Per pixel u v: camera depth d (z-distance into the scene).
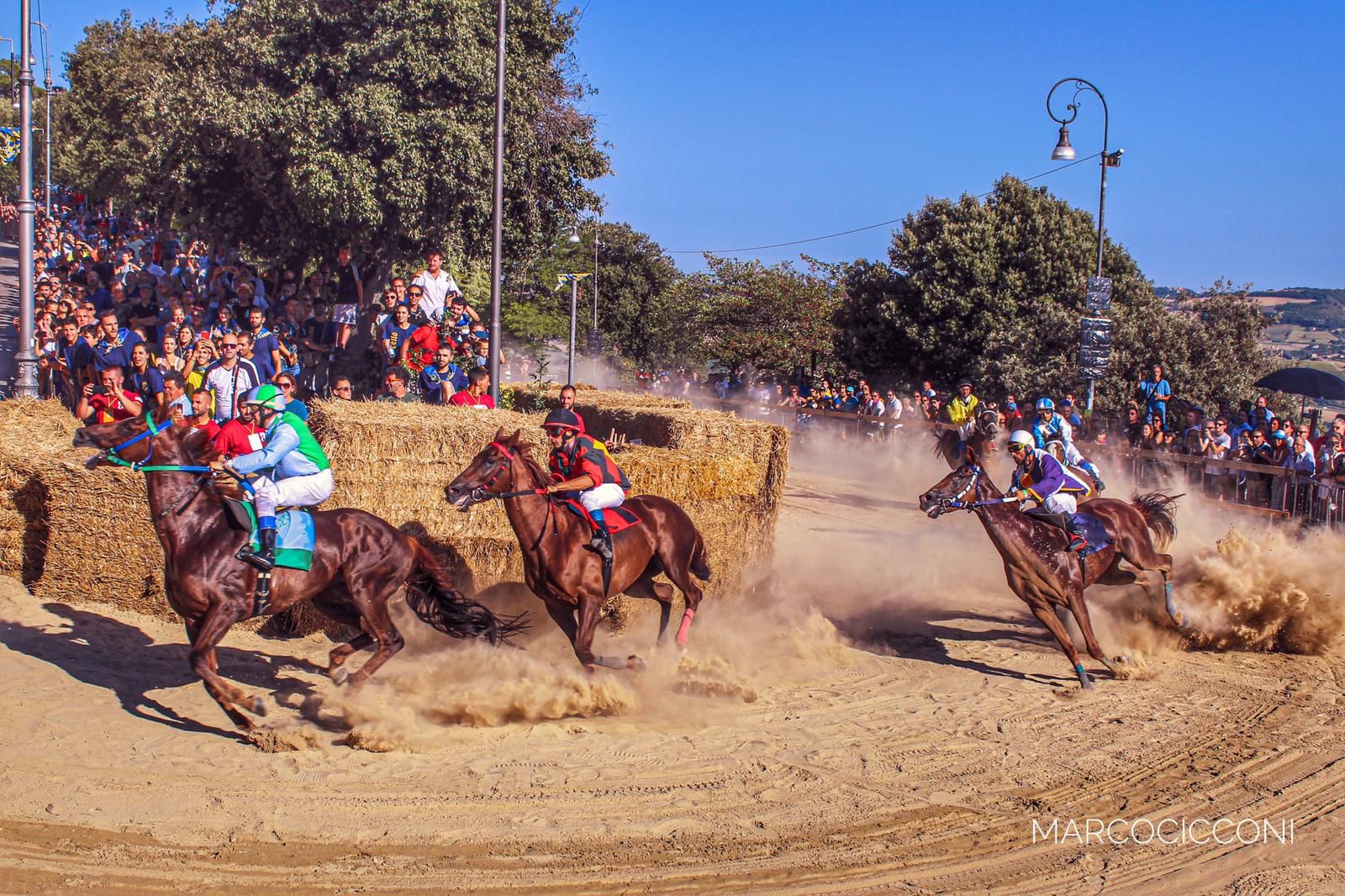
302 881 5.23
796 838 5.89
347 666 8.60
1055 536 9.05
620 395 15.71
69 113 40.56
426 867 5.41
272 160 20.09
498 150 13.88
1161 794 6.64
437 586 8.03
